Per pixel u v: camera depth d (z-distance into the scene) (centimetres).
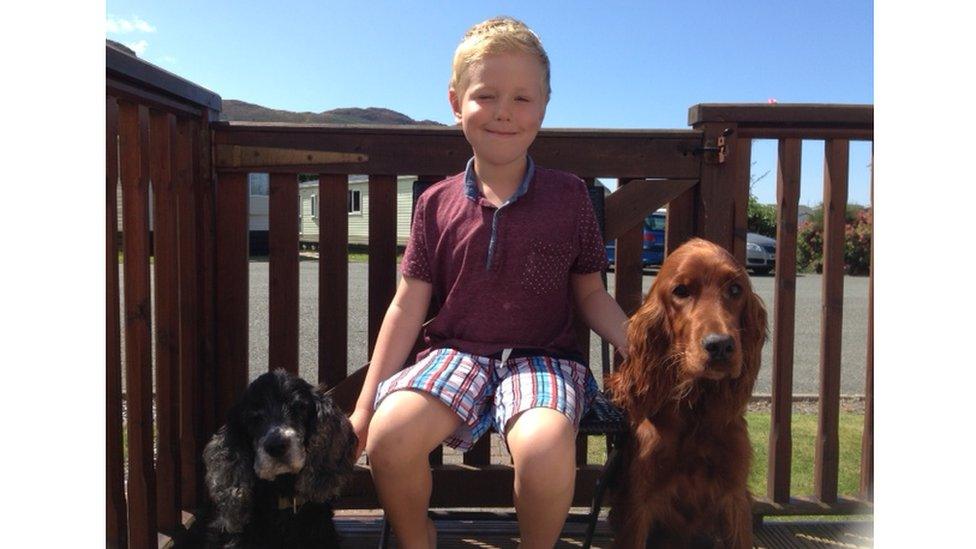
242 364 262
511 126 197
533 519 172
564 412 175
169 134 226
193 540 238
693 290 192
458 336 206
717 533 207
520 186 207
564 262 209
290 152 253
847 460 338
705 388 196
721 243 256
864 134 252
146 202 208
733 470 200
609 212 260
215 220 257
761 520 265
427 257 214
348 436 206
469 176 211
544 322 207
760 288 1125
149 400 214
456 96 211
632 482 202
